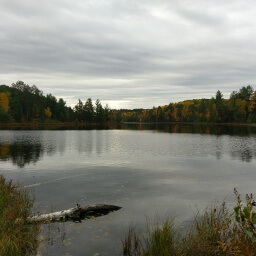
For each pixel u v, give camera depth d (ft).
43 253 20.15
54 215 27.22
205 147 107.45
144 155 83.25
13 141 131.95
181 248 19.20
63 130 270.05
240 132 223.92
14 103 419.13
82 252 20.36
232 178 49.57
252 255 16.28
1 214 24.32
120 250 20.76
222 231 21.30
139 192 38.99
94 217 27.94
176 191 39.78
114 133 224.94
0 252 18.33
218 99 516.73
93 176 51.21
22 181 46.57
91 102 566.77
